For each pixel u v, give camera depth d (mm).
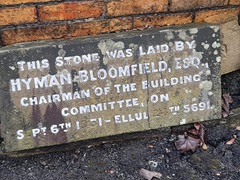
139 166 850
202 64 869
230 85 1003
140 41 838
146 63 848
